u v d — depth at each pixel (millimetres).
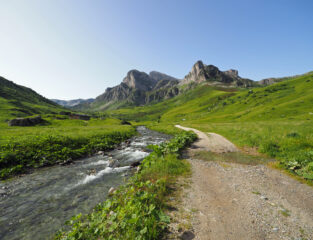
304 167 9453
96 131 32188
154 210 5332
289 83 131000
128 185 8453
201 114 133625
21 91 185500
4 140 17047
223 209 6074
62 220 6355
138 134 40969
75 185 9852
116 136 30422
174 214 5656
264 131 22391
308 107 60906
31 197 8398
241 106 111500
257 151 15461
